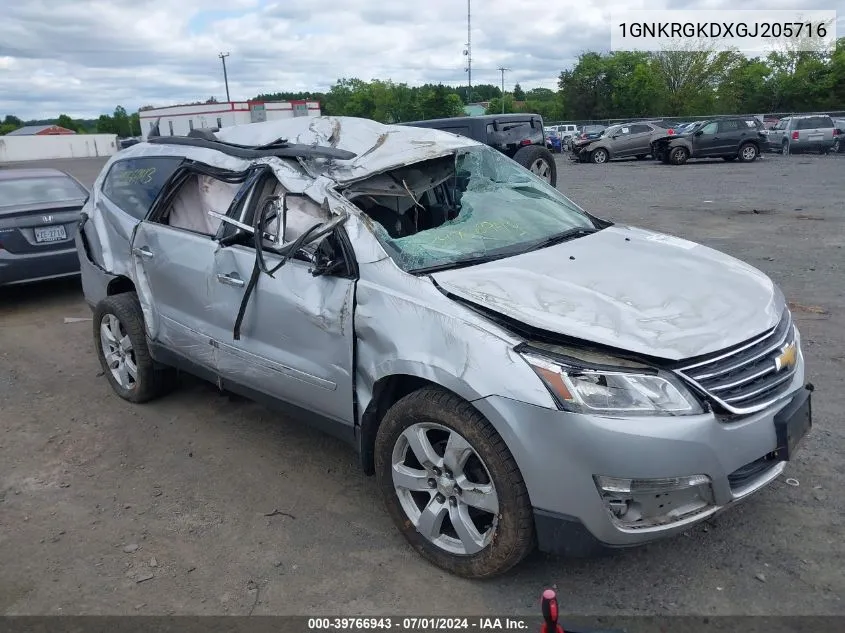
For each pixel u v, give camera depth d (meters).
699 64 57.25
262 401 4.09
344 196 3.70
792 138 27.48
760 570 3.06
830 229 10.62
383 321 3.19
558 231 4.05
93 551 3.48
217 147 4.42
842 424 4.27
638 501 2.69
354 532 3.53
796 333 3.36
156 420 4.97
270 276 3.71
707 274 3.45
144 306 4.79
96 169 36.03
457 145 4.34
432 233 3.73
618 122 44.59
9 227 7.54
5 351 6.64
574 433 2.64
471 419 2.88
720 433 2.71
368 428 3.41
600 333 2.79
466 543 3.04
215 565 3.32
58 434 4.82
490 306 2.96
